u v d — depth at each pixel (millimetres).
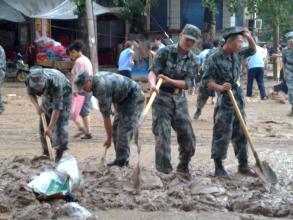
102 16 29438
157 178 7777
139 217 6668
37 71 8555
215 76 8344
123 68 17953
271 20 26422
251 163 9539
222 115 8383
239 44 8172
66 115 8930
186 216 6727
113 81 8188
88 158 9859
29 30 28375
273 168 9266
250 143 8227
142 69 27031
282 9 25250
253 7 25328
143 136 12094
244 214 6859
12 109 16156
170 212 6875
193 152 8320
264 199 7262
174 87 8023
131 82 8375
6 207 6863
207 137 12070
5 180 7988
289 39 15227
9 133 12516
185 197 7270
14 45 28688
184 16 28766
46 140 8859
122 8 27422
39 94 8922
